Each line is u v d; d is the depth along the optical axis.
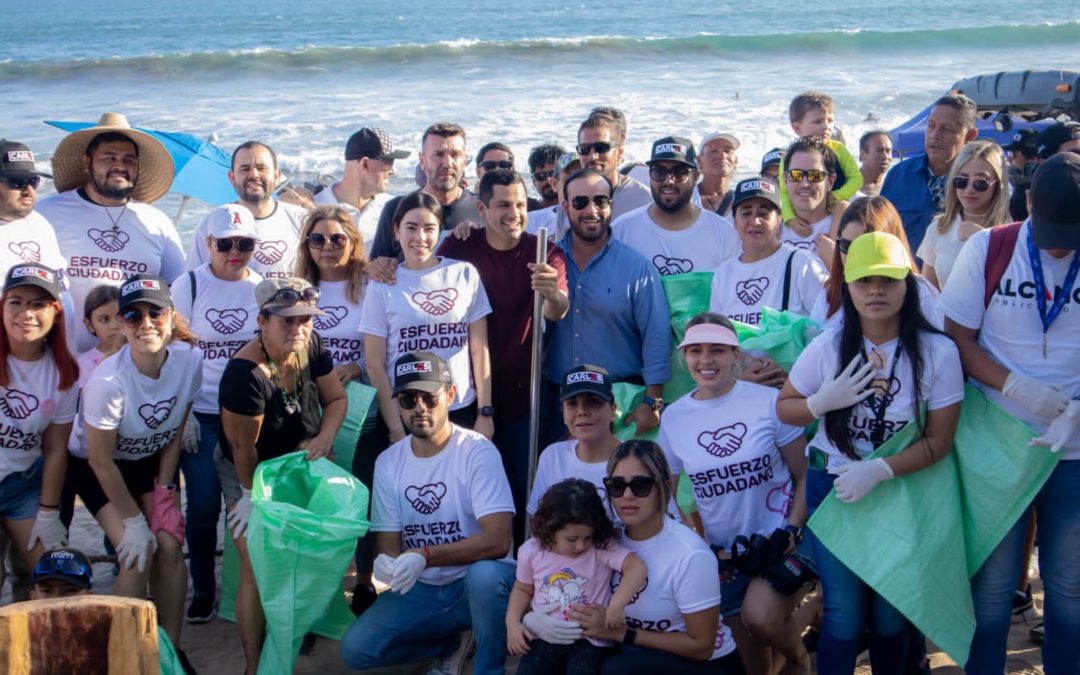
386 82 30.03
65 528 5.28
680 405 4.97
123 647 2.64
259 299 5.05
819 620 5.13
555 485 4.50
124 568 5.00
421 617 5.05
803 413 4.39
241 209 6.02
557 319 5.77
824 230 6.23
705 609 4.35
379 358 5.75
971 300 4.38
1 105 26.83
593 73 31.11
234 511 5.15
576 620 4.42
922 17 48.66
